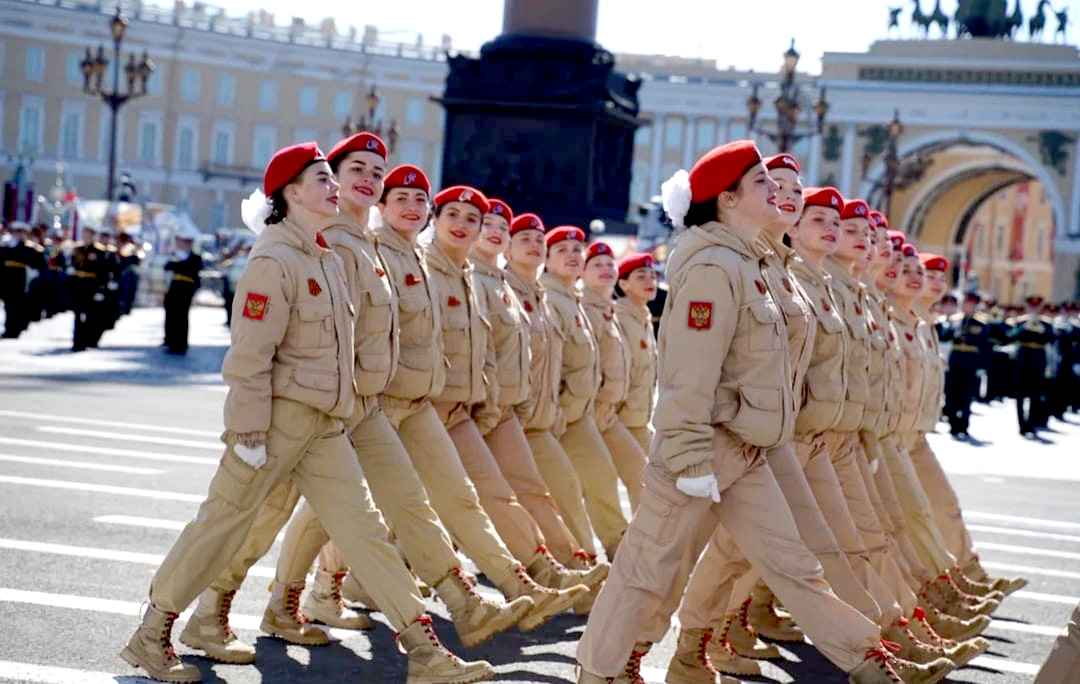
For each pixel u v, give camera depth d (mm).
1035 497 16906
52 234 46594
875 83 82000
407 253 8273
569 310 10477
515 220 9984
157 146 85375
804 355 7188
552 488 10070
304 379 6898
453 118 26953
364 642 8094
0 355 24641
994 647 9234
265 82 87875
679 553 6555
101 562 9328
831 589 7035
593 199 26859
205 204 86938
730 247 6559
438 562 7730
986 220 103812
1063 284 79312
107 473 12977
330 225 7555
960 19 81750
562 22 26641
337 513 7039
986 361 30703
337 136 89562
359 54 89125
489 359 9086
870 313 8969
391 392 8141
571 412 10531
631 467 11195
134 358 25781
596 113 26406
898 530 9359
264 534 7496
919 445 10789
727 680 7727
